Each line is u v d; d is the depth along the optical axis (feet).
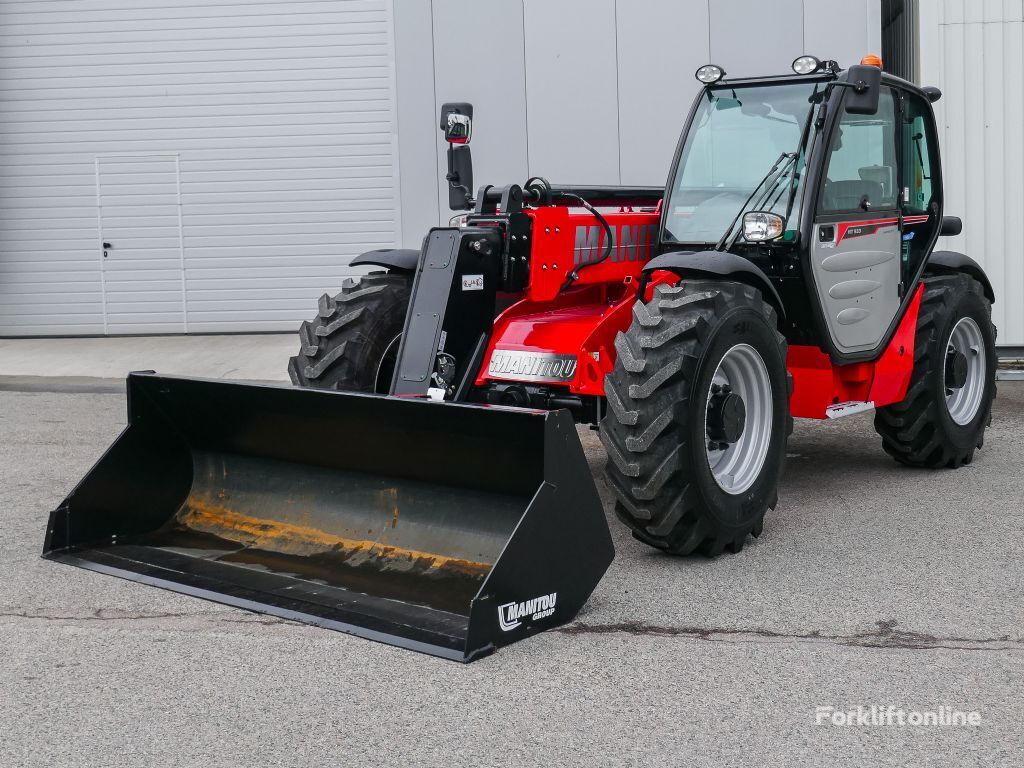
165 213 38.14
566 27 30.94
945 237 28.96
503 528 12.58
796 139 16.10
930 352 18.76
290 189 37.78
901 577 13.69
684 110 30.99
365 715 10.02
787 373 15.37
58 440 22.59
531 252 15.24
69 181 38.27
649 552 14.87
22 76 37.96
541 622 11.87
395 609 12.10
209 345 36.09
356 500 13.80
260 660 11.24
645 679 10.73
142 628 12.09
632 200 18.76
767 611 12.55
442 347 14.26
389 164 37.50
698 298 14.05
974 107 28.55
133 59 37.63
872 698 10.26
